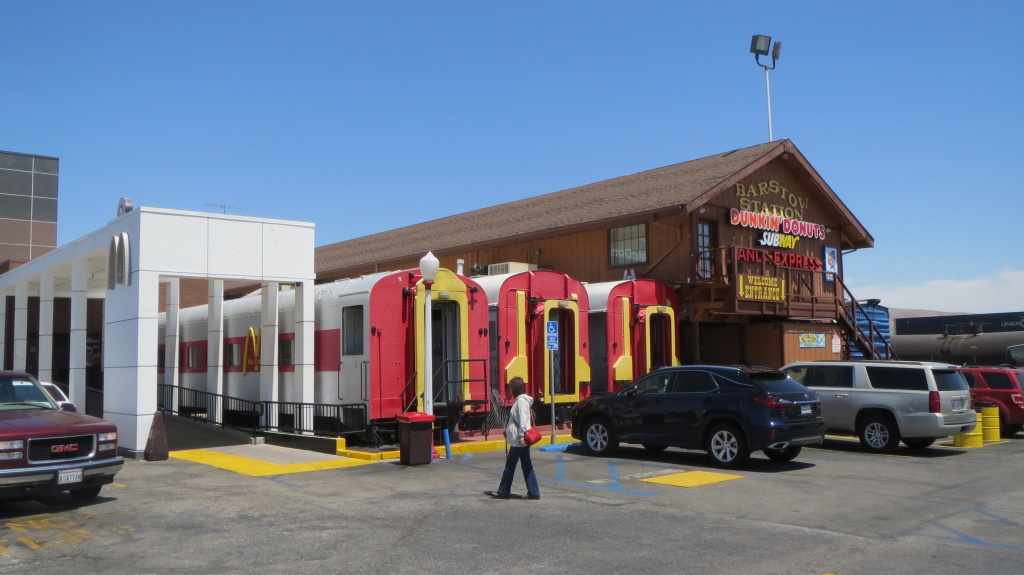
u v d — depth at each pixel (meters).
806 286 25.80
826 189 26.56
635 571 7.53
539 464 14.67
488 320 18.78
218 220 16.95
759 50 26.89
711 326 24.70
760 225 24.50
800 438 13.85
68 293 26.56
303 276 18.19
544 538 8.84
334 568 7.61
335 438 16.33
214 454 16.06
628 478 13.04
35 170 35.69
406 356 17.14
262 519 9.83
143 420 15.52
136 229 16.03
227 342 23.00
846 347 25.75
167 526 9.45
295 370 18.44
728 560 7.96
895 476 13.43
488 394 17.91
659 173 27.81
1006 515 10.35
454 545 8.51
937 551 8.45
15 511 10.37
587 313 20.86
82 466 10.37
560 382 20.45
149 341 15.77
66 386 26.86
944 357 32.94
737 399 13.98
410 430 14.41
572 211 25.97
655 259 23.28
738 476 13.27
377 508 10.51
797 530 9.37
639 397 15.40
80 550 8.37
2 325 26.47
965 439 17.59
